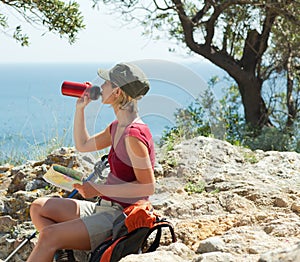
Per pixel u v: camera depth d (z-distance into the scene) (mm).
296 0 12562
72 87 4141
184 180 4504
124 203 4090
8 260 4785
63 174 4203
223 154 6328
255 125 13352
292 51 13562
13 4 8234
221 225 4645
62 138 8219
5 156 8180
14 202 5789
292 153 6691
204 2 13180
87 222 4059
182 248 3992
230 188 5477
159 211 5105
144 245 4305
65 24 8398
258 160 6488
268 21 13273
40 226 4250
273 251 3133
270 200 5160
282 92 13906
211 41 13406
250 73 13586
